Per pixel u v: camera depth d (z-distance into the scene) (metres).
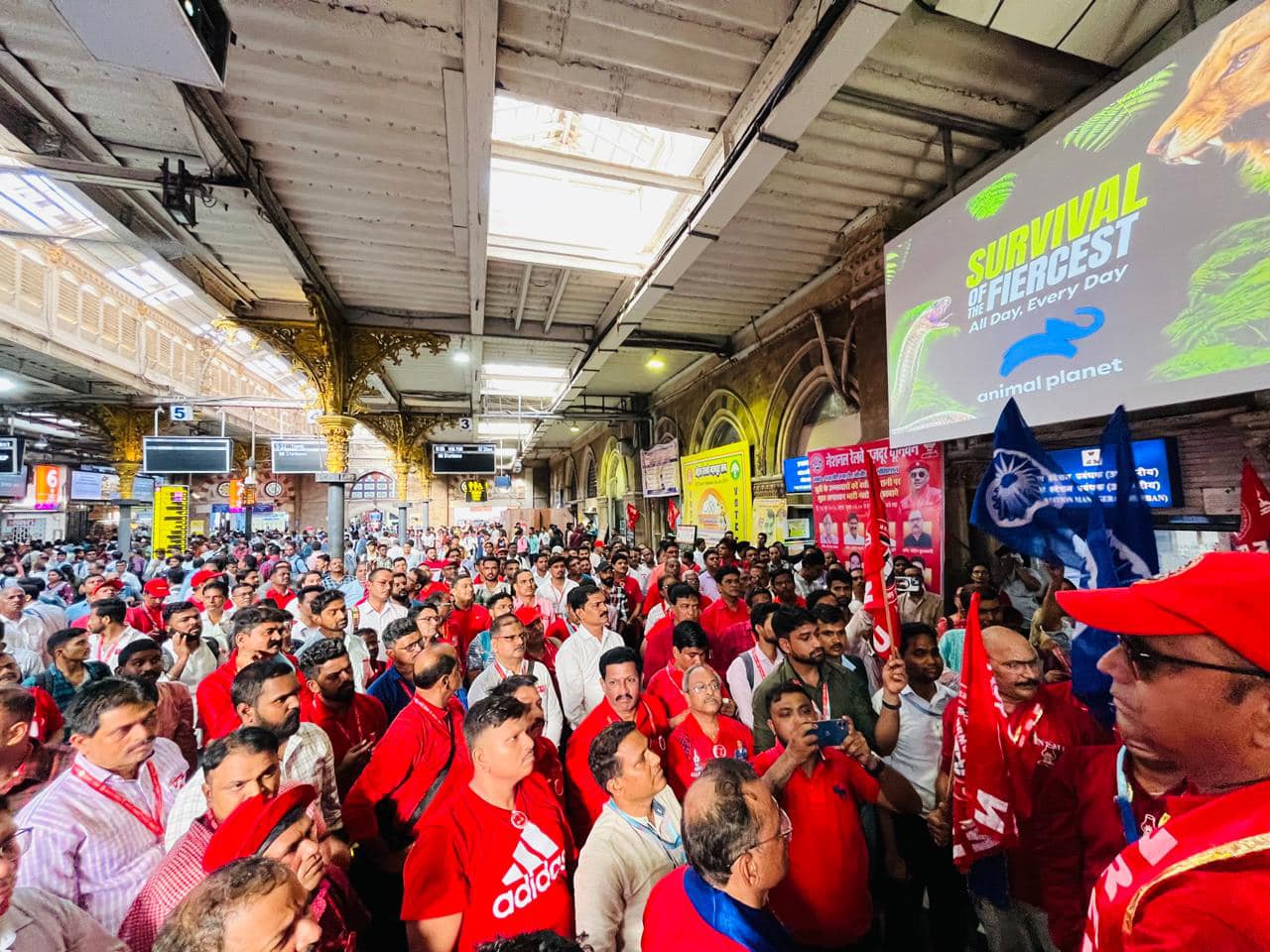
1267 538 2.38
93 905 1.66
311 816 1.45
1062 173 3.42
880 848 2.28
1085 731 1.87
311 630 4.16
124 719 1.79
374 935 2.13
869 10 2.85
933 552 5.11
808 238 6.21
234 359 16.52
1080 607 0.85
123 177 4.06
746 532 9.20
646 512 14.13
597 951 1.44
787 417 8.23
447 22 3.20
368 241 5.76
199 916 0.97
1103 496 2.06
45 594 5.98
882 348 5.77
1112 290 3.11
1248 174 2.52
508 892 1.57
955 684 2.70
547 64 3.56
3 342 8.54
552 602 5.65
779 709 1.89
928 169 4.98
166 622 3.83
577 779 2.32
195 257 6.38
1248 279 2.52
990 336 3.92
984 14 3.55
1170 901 0.64
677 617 3.66
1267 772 0.67
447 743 2.39
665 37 3.38
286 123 3.95
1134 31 3.69
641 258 6.42
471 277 6.20
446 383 13.05
